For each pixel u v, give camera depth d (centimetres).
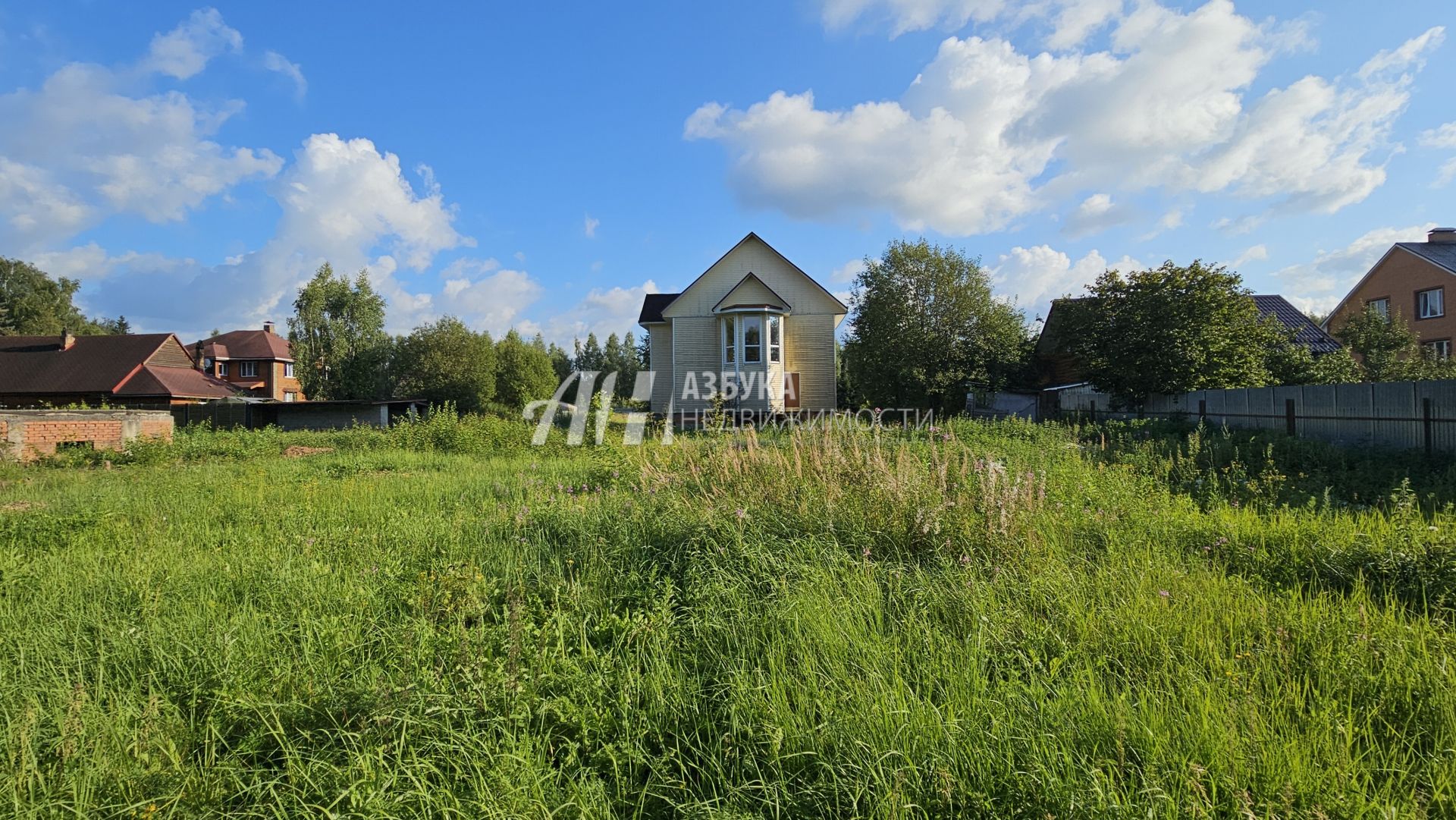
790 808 201
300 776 216
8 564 449
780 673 278
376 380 4134
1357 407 1027
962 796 193
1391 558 369
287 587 396
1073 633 305
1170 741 213
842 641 296
